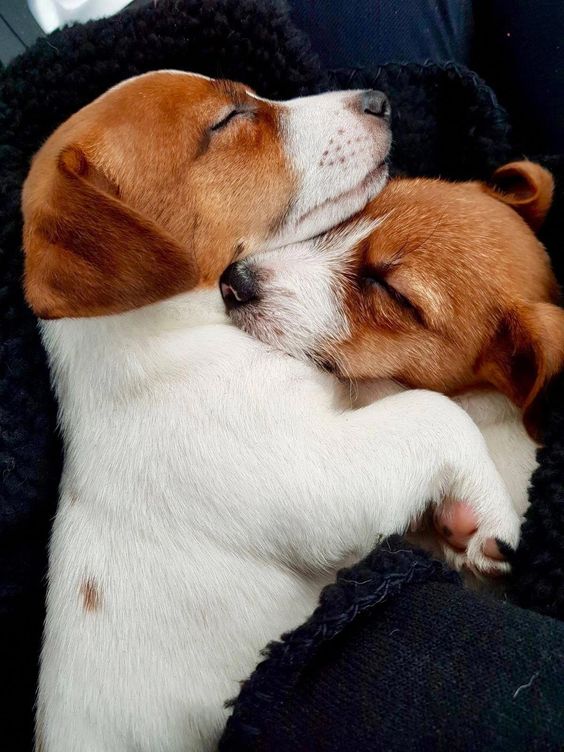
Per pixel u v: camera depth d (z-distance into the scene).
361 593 0.14
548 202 0.23
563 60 0.25
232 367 0.20
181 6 0.23
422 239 0.21
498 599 0.16
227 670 0.17
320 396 0.20
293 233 0.22
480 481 0.19
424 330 0.21
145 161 0.20
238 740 0.14
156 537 0.18
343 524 0.18
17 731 0.20
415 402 0.20
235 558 0.18
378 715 0.13
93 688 0.17
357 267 0.21
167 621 0.18
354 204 0.22
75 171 0.18
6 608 0.20
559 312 0.20
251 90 0.23
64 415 0.20
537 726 0.12
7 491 0.19
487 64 0.28
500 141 0.25
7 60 0.31
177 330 0.20
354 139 0.22
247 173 0.21
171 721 0.17
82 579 0.18
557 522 0.17
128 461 0.19
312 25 0.26
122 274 0.17
